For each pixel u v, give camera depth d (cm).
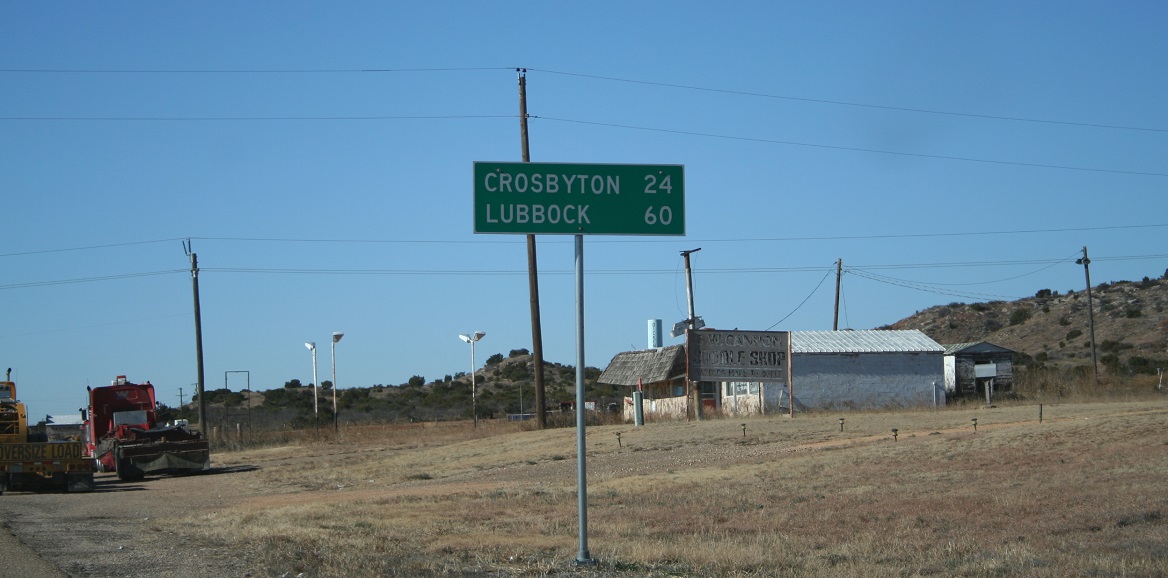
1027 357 8019
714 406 5291
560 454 3203
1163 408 3584
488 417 7688
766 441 3194
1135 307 8925
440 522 1755
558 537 1537
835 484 2102
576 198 1315
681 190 1336
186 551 1291
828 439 3125
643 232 1323
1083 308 9419
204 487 2817
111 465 3347
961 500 1755
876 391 4809
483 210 1298
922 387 4862
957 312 10519
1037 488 1842
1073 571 1132
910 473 2191
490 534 1588
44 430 3262
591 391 9094
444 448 3797
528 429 4269
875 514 1666
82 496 2528
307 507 2027
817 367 4772
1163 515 1514
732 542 1430
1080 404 4288
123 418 3541
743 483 2231
